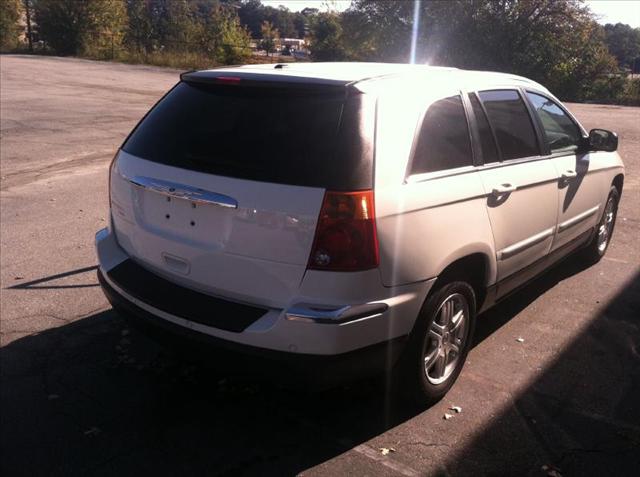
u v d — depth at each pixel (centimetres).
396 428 346
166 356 416
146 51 3988
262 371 305
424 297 330
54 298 502
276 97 328
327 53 4141
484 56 3316
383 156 309
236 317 309
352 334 298
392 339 318
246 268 307
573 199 500
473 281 390
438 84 367
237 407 362
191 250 325
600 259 631
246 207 302
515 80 453
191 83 370
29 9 4444
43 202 788
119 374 394
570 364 420
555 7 3141
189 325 321
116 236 389
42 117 1475
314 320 290
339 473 309
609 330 471
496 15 3266
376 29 3628
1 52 4300
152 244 348
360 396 376
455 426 349
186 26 4178
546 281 571
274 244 298
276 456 321
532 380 399
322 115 311
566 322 484
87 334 444
